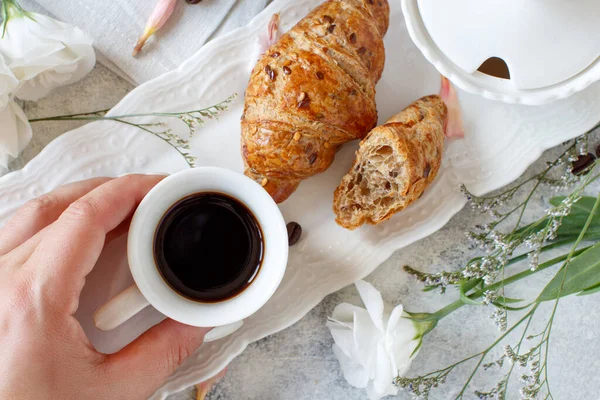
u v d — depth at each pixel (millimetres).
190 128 382
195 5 392
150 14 392
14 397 296
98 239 310
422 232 382
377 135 343
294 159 349
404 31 386
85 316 364
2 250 341
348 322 392
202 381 381
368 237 384
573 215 384
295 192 386
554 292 366
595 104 381
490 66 356
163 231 329
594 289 373
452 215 385
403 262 406
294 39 347
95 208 311
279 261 327
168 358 326
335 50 341
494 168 386
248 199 334
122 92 400
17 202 375
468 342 416
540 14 324
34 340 299
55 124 396
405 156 338
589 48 334
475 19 334
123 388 313
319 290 385
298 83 338
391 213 358
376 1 355
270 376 409
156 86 376
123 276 368
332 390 412
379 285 406
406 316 385
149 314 372
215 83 382
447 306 384
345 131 351
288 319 383
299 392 411
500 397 376
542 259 415
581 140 385
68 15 390
